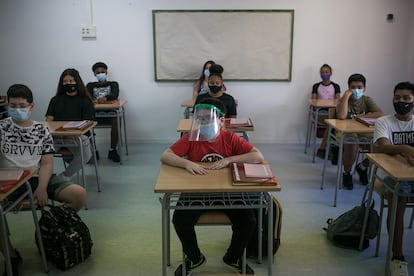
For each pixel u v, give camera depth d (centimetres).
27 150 239
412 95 244
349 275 232
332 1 507
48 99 531
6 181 191
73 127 315
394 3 509
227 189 181
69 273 234
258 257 242
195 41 516
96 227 293
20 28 509
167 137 551
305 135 549
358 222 259
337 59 526
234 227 208
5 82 525
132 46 519
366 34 518
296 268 238
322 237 278
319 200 346
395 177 200
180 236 204
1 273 229
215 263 242
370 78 532
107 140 548
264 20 510
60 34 512
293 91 534
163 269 199
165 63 523
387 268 222
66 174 341
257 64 524
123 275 232
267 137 550
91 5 505
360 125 334
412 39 521
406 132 254
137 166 443
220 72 380
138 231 287
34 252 257
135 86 532
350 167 372
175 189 180
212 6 506
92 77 527
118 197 351
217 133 216
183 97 536
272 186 182
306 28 515
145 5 506
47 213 240
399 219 230
